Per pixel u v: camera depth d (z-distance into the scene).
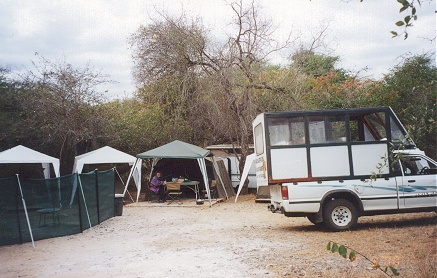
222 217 16.97
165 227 14.81
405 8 4.18
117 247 11.45
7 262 10.11
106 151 23.06
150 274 8.41
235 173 27.31
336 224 12.41
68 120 25.69
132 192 28.72
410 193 12.50
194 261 9.34
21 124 25.92
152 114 27.72
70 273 8.83
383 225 13.07
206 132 28.20
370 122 13.11
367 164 12.59
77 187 14.17
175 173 26.41
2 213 12.07
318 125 12.71
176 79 26.16
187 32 25.48
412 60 23.06
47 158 20.20
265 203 21.19
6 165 23.73
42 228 13.01
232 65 24.03
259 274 8.02
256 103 24.28
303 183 12.47
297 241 11.16
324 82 27.08
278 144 12.66
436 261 7.54
